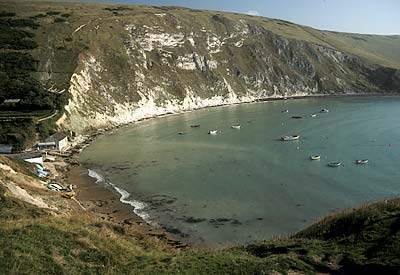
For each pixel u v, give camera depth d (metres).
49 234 21.91
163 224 47.16
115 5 191.50
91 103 116.12
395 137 91.31
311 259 21.06
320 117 124.25
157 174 67.44
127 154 81.94
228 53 194.25
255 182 61.53
